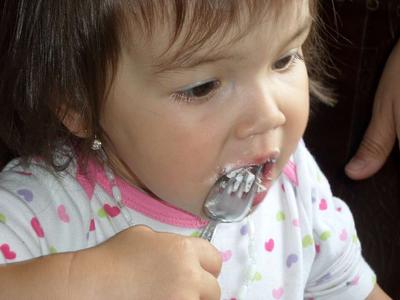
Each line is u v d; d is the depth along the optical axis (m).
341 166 1.53
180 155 0.86
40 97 0.95
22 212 0.96
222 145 0.85
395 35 1.43
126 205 1.01
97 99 0.89
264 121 0.83
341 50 1.44
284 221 1.13
